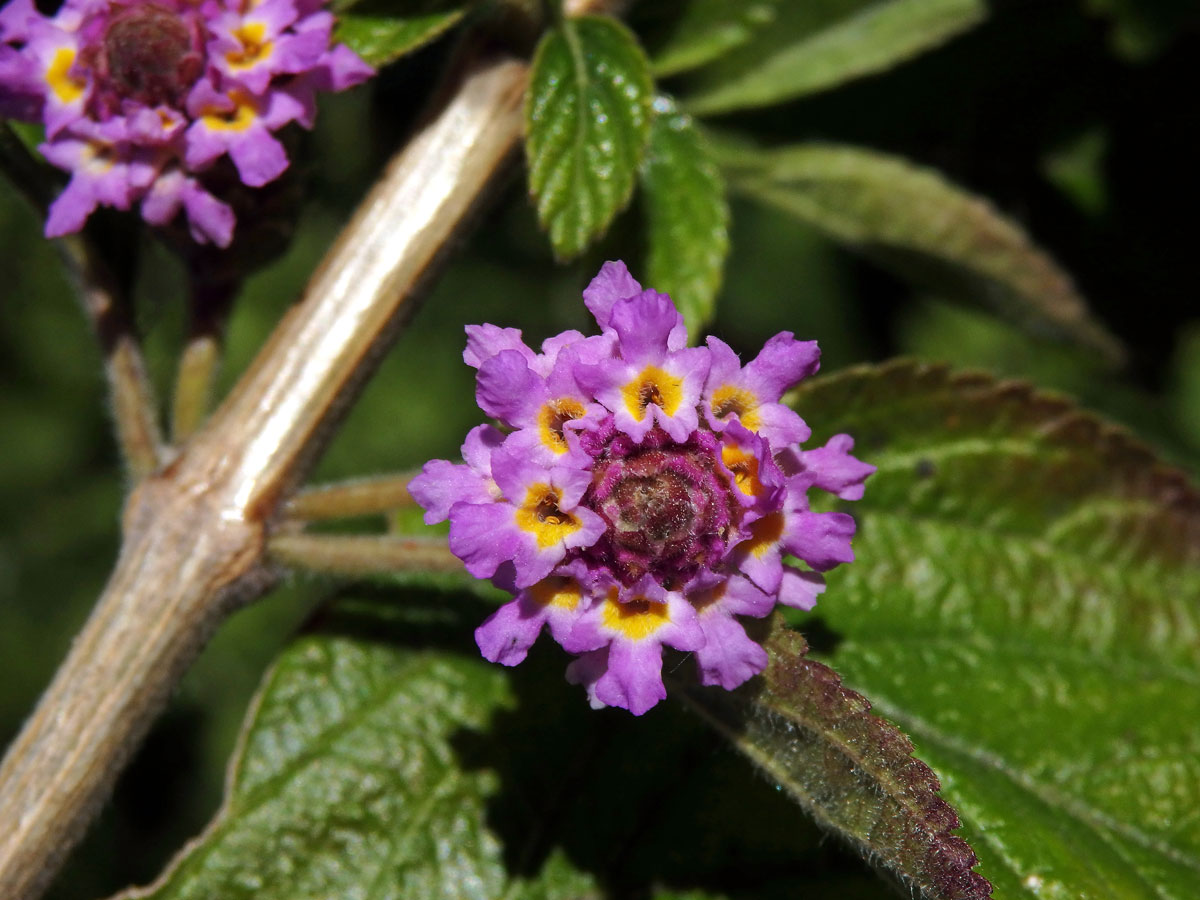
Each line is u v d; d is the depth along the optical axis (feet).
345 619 0.73
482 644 0.67
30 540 1.27
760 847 0.73
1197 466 1.08
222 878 0.72
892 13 0.82
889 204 0.82
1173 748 0.73
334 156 0.94
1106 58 0.86
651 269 0.74
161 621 0.70
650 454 0.67
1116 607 0.75
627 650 0.67
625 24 0.77
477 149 0.72
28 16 0.70
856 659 0.74
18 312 1.27
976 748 0.73
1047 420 0.75
